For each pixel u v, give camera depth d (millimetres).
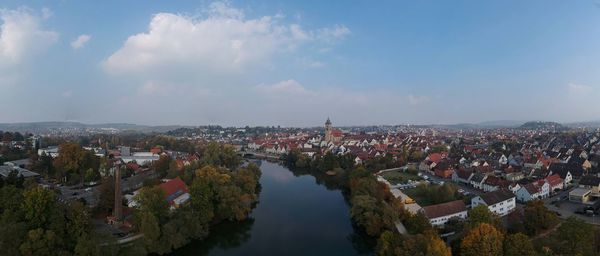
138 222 116125
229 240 130375
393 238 102062
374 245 123000
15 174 155500
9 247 93125
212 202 143500
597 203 144750
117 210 124500
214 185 145125
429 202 160750
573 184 190750
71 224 104062
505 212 143250
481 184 193500
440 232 117875
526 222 112250
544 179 178000
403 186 194750
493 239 89562
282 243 126812
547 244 93625
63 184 190625
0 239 93125
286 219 152125
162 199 123062
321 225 144375
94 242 97688
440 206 133375
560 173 198125
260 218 153500
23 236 96000
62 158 192125
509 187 170500
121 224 123438
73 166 192750
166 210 123062
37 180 194250
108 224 125188
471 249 90312
